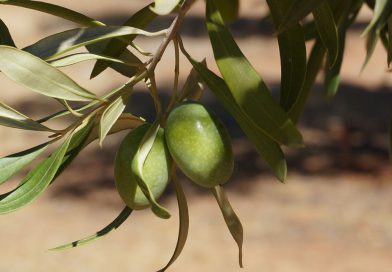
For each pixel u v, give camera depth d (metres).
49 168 1.71
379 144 13.56
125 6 23.02
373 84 16.72
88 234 10.59
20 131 14.22
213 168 1.66
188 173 1.67
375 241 10.17
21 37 19.78
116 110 1.71
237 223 1.76
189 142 1.66
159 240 10.42
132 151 1.70
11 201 1.69
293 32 1.82
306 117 14.99
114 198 11.67
